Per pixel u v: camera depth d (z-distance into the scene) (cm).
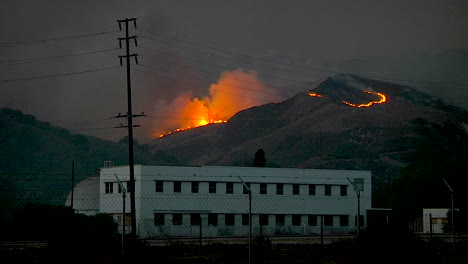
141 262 4141
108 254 4078
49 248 4116
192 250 5678
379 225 4016
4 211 12344
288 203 12006
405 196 13088
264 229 11769
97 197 12606
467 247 5691
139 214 10962
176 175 11344
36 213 8606
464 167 12800
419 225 10306
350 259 4006
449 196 12581
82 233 4191
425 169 13300
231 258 5122
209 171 11594
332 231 12150
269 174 11988
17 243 6894
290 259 5112
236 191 11719
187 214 11319
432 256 4047
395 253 3888
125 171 11412
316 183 12238
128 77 9094
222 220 11550
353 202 12412
